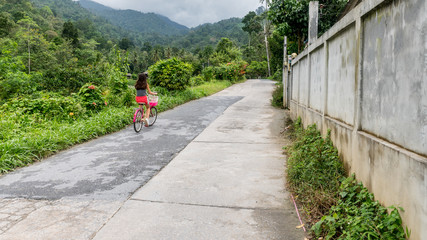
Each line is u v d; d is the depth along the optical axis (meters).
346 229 2.60
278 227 2.95
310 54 6.63
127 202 3.55
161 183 4.16
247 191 3.84
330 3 13.22
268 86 25.58
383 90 2.80
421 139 2.14
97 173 4.63
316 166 4.03
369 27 3.13
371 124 3.10
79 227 2.97
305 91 7.17
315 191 3.49
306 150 4.66
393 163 2.50
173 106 12.63
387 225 2.38
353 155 3.54
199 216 3.18
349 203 3.02
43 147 5.77
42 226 3.00
